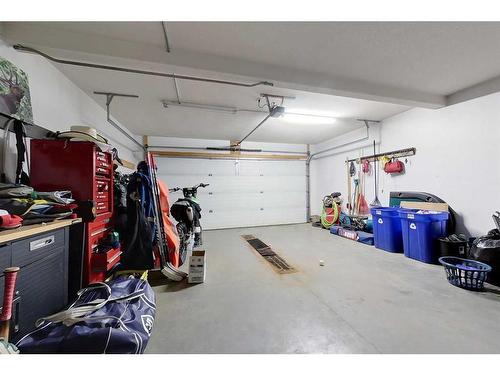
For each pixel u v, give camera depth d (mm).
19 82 1757
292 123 4871
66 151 1743
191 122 4727
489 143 2939
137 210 2426
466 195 3213
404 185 4230
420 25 1798
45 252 1225
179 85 2965
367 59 2305
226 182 6605
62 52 1898
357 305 2029
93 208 1723
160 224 2701
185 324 1751
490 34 1907
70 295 1635
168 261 2781
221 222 6551
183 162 6285
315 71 2539
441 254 3072
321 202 7078
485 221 2996
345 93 2785
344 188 6020
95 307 1164
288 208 7176
